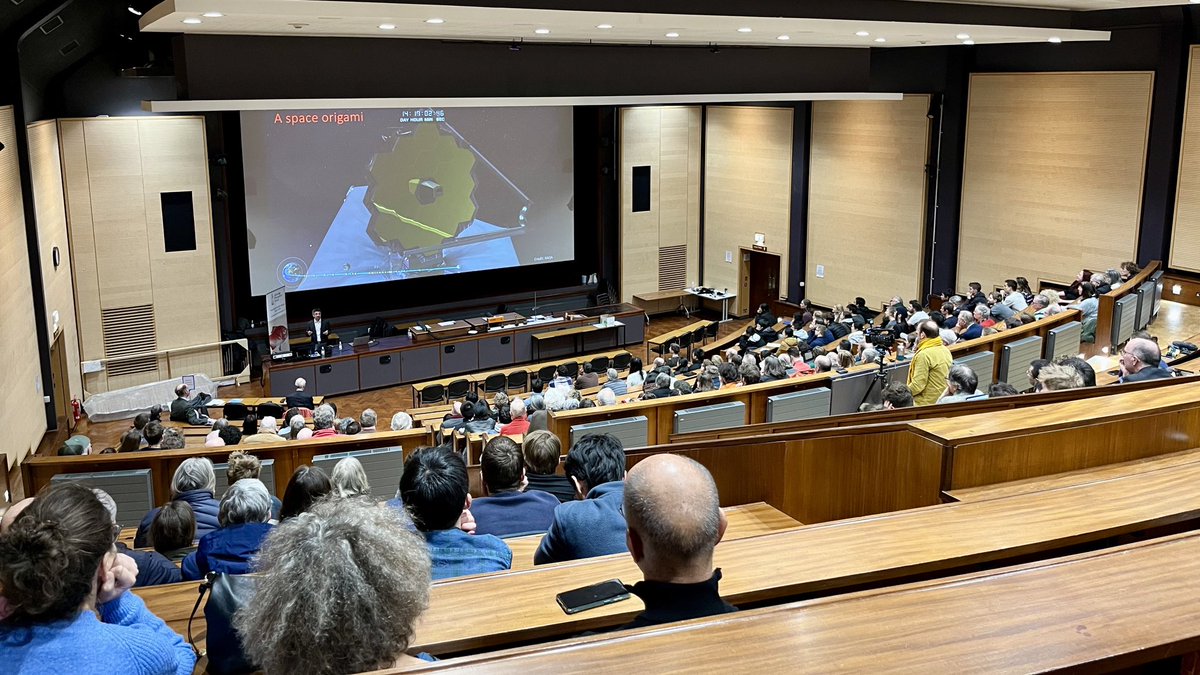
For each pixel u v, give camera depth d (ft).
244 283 57.77
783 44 36.94
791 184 65.51
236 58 27.32
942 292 59.00
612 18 22.66
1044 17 31.50
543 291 67.31
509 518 12.00
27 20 39.83
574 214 67.05
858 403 28.40
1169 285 48.83
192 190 52.70
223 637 6.71
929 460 11.00
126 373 52.60
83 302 50.72
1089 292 40.37
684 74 35.40
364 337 57.41
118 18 44.93
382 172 58.90
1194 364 19.65
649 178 68.64
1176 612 3.99
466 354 57.77
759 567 7.02
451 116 60.54
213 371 55.06
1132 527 7.27
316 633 4.58
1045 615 3.97
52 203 46.75
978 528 7.43
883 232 60.90
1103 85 49.98
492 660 3.67
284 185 56.29
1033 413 11.60
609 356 55.57
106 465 24.06
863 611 4.03
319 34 27.91
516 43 31.63
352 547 4.85
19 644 5.53
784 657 3.65
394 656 4.83
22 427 39.88
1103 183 50.70
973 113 56.18
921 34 31.22
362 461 24.80
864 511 12.05
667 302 71.72
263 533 11.09
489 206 62.85
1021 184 54.44
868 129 60.70
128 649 5.78
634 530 5.60
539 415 22.91
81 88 49.19
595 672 3.57
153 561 11.25
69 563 5.55
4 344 37.68
